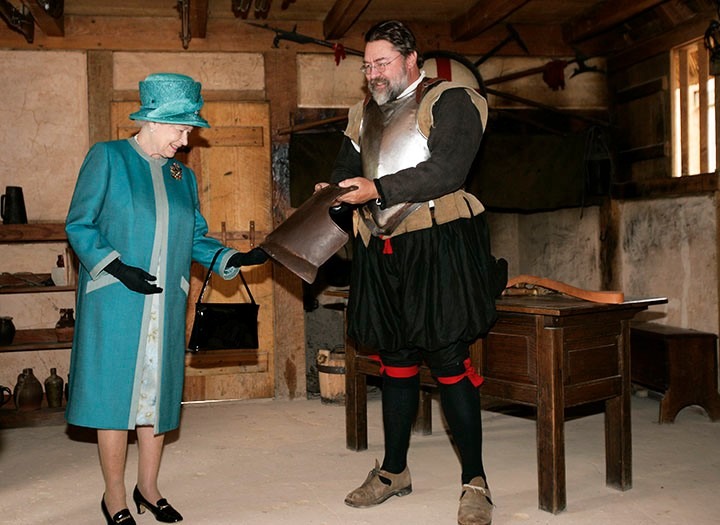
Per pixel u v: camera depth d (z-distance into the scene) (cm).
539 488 275
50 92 467
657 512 271
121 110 474
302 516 271
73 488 310
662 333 415
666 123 474
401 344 271
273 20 491
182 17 429
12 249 476
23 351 477
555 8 488
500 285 277
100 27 470
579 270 540
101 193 240
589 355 280
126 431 250
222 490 303
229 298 491
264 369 498
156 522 264
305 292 506
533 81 521
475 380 267
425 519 266
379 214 262
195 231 276
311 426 417
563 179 509
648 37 485
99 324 240
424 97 259
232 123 489
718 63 423
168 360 252
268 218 494
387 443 287
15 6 448
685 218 461
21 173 464
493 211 571
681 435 382
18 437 400
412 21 504
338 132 487
